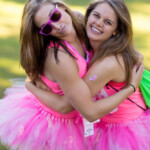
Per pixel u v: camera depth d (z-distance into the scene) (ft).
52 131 8.07
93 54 8.02
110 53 7.20
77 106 7.15
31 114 8.46
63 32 7.13
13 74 13.21
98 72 7.16
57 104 7.68
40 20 6.98
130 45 7.61
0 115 8.75
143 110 8.45
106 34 7.40
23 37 7.27
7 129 8.29
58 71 7.01
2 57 14.97
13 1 25.64
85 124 7.70
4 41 17.08
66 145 7.95
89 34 7.56
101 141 8.03
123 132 7.98
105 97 7.86
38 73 7.74
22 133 8.14
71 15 7.57
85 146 8.09
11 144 8.07
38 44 7.29
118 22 7.38
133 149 7.72
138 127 8.08
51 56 7.09
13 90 10.46
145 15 22.50
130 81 7.52
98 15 7.31
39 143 7.95
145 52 16.11
